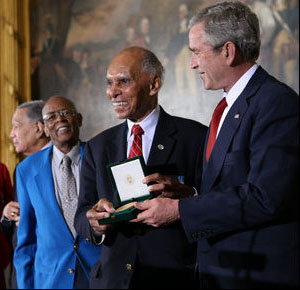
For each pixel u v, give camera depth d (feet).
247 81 7.53
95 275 8.46
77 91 28.53
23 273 11.21
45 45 29.37
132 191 8.09
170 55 26.32
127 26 27.73
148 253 8.21
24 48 29.27
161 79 9.10
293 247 6.68
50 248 10.75
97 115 27.94
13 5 28.86
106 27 28.27
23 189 11.51
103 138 9.34
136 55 8.79
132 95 8.66
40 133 14.07
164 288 8.09
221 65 7.48
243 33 7.38
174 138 8.91
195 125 9.20
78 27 28.91
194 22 7.72
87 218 8.25
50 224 10.84
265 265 6.75
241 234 7.02
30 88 29.14
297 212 6.67
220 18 7.41
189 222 7.08
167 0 26.63
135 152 8.84
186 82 25.76
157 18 26.86
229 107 7.68
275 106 6.90
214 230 7.00
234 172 7.20
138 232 8.29
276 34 23.48
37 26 29.58
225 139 7.39
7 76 28.40
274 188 6.51
